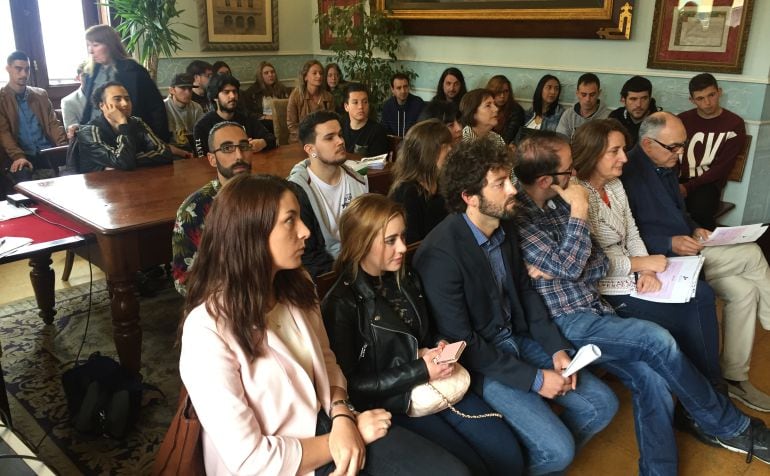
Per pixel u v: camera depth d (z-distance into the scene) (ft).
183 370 4.13
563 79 15.52
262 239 4.13
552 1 15.01
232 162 7.61
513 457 5.26
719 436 6.74
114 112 10.42
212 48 19.75
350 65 18.88
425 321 5.68
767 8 11.96
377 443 4.56
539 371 5.73
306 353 4.59
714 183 12.31
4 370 8.48
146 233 7.59
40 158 14.58
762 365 8.97
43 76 16.57
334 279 5.72
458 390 5.32
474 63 17.30
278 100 17.97
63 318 10.03
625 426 7.55
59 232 7.56
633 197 8.38
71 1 16.76
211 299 4.17
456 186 5.90
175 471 4.41
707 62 12.96
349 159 11.81
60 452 6.84
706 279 8.25
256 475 4.04
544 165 6.48
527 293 6.63
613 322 6.54
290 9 21.47
